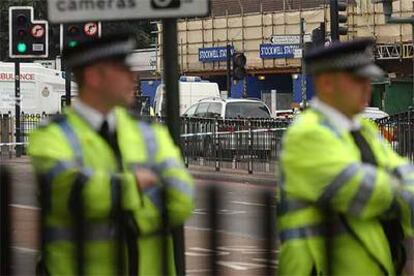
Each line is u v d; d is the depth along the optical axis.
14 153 112.69
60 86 139.38
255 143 91.06
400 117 76.81
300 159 15.11
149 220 14.97
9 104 135.12
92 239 14.76
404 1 188.25
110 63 15.21
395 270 16.27
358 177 14.70
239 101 118.12
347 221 15.30
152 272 15.20
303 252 15.37
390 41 197.00
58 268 14.95
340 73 15.60
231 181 84.06
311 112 15.80
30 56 85.38
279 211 15.96
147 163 15.14
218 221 16.50
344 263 15.33
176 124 16.98
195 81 146.00
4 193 16.14
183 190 15.22
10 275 16.27
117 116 15.52
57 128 14.97
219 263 16.67
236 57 138.75
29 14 85.56
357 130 15.96
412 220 15.66
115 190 14.38
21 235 19.36
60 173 14.41
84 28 65.19
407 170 16.03
